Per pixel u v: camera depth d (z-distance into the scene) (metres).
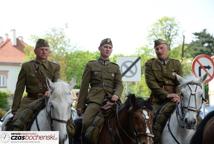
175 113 10.71
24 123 10.06
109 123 10.15
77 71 73.19
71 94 9.57
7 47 99.50
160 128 10.91
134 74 14.29
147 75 11.51
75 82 9.70
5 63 96.25
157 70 11.45
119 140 9.76
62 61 70.56
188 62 61.25
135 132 9.12
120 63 14.33
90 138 10.36
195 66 15.06
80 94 11.13
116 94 10.70
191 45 86.19
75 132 11.04
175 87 11.49
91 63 11.18
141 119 9.06
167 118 10.96
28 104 10.35
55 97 9.38
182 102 10.27
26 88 10.74
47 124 9.71
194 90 10.12
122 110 9.84
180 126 10.48
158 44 11.52
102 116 10.45
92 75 11.11
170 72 11.44
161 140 10.94
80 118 11.18
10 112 10.98
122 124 9.72
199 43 87.06
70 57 72.75
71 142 10.67
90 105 10.77
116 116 9.97
